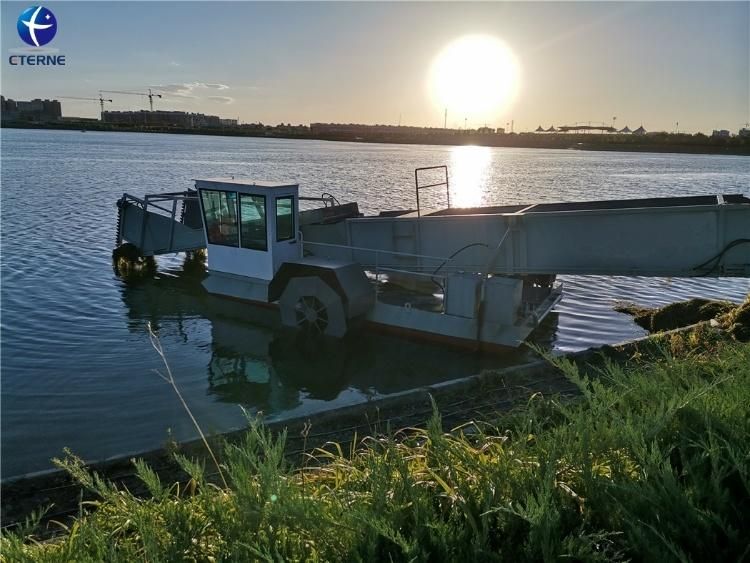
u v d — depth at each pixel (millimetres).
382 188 43781
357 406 6363
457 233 11492
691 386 4539
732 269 8930
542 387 6977
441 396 6734
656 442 3545
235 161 78000
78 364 10461
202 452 5508
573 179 58344
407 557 2791
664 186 49438
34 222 24594
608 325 13320
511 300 10516
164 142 149375
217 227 13227
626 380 5117
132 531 3555
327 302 11414
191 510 3432
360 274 11703
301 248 12984
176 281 16797
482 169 75938
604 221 9828
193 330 12531
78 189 37406
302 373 10219
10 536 3213
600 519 3176
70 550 3148
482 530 3006
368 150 157375
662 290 16891
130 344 11578
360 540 2930
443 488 3471
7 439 7613
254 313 12953
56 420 8219
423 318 11312
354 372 10219
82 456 7195
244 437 5684
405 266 12203
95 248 20375
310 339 11750
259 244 12625
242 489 3227
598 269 10008
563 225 10227
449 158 114000
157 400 8992
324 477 4051
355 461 4246
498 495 3281
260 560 2818
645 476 3289
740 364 5129
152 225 17766
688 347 8227
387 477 3482
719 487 3234
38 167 54594
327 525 3008
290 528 3062
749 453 3357
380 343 11461
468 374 10055
